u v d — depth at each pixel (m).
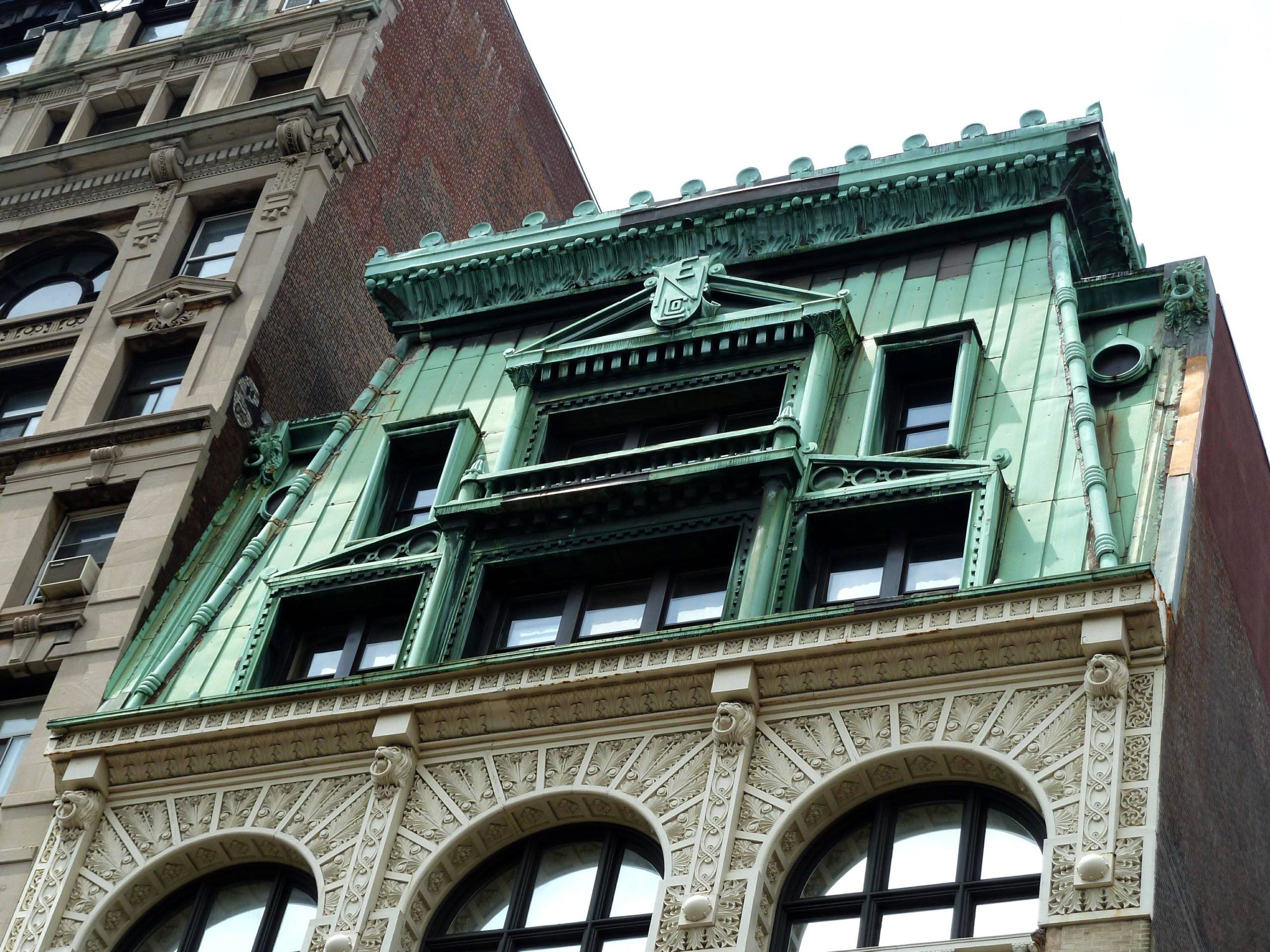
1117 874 21.88
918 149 34.28
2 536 35.28
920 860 23.86
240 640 31.02
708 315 32.50
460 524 30.14
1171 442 27.80
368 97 44.16
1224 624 27.41
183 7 48.72
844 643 25.31
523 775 26.38
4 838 29.09
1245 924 25.41
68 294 41.97
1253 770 27.58
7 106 47.00
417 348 36.94
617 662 26.58
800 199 34.59
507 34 51.88
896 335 30.94
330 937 25.27
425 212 46.16
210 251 41.06
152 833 28.00
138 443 36.12
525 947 25.09
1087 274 34.03
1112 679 23.53
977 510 26.98
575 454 32.34
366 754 27.50
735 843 24.25
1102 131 33.22
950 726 24.38
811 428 29.78
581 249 36.03
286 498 33.75
